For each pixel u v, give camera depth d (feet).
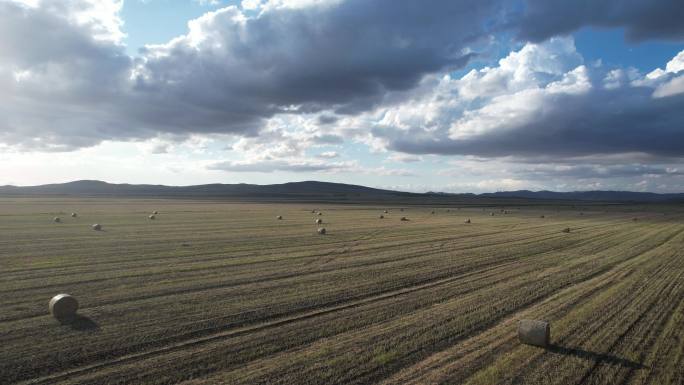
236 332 37.55
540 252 86.12
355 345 34.76
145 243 90.38
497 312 44.09
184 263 68.80
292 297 49.03
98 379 28.53
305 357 32.27
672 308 45.37
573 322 40.73
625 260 76.64
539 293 51.98
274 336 36.65
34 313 42.19
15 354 32.32
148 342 35.04
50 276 57.93
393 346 34.60
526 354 33.19
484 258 77.46
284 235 110.83
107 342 34.91
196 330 37.96
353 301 47.98
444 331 38.17
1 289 50.75
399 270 65.57
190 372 29.66
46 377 28.76
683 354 33.30
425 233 121.70
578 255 82.38
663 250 89.81
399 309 44.91
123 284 54.24
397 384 28.17
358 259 75.15
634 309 44.88
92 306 44.75
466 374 29.68
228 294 50.11
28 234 101.60
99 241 92.17
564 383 28.55
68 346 34.01
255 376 29.09
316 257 76.74
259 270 64.23
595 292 52.65
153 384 27.96
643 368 30.91
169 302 46.52
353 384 28.14
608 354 33.32
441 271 65.05
